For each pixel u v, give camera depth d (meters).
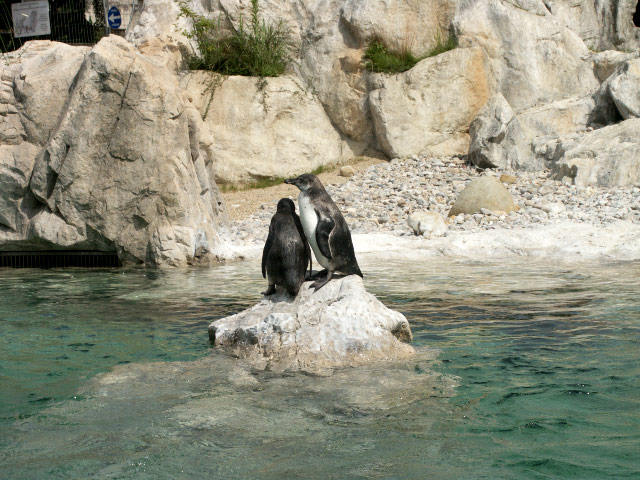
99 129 11.30
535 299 7.79
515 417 4.16
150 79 11.44
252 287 9.09
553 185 16.03
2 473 3.41
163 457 3.59
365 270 10.15
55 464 3.51
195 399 4.53
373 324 5.60
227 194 18.45
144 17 19.81
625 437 3.81
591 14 20.98
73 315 7.39
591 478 3.29
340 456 3.58
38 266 12.05
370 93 19.45
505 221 13.73
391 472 3.38
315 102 20.03
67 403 4.48
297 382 4.89
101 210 11.50
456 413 4.24
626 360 5.37
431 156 19.34
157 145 11.49
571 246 11.48
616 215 13.20
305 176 5.82
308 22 20.39
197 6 20.20
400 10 19.81
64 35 19.19
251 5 19.89
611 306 7.30
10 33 18.89
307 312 5.70
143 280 9.89
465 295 8.11
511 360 5.43
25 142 11.81
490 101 18.41
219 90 19.09
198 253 11.73
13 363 5.52
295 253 5.82
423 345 5.91
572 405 4.37
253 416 4.20
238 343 5.80
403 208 15.55
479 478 3.30
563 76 19.52
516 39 19.48
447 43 19.80
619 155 15.85
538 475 3.32
